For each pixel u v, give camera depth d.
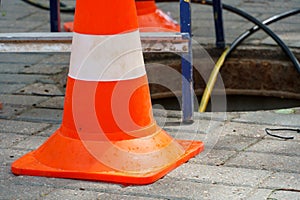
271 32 5.99
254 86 6.03
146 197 3.56
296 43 6.24
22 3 8.14
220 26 6.03
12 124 4.64
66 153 3.84
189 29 4.47
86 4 3.78
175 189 3.64
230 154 4.09
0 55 6.29
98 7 3.77
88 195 3.59
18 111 4.88
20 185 3.72
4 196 3.60
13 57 6.22
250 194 3.57
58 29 6.03
